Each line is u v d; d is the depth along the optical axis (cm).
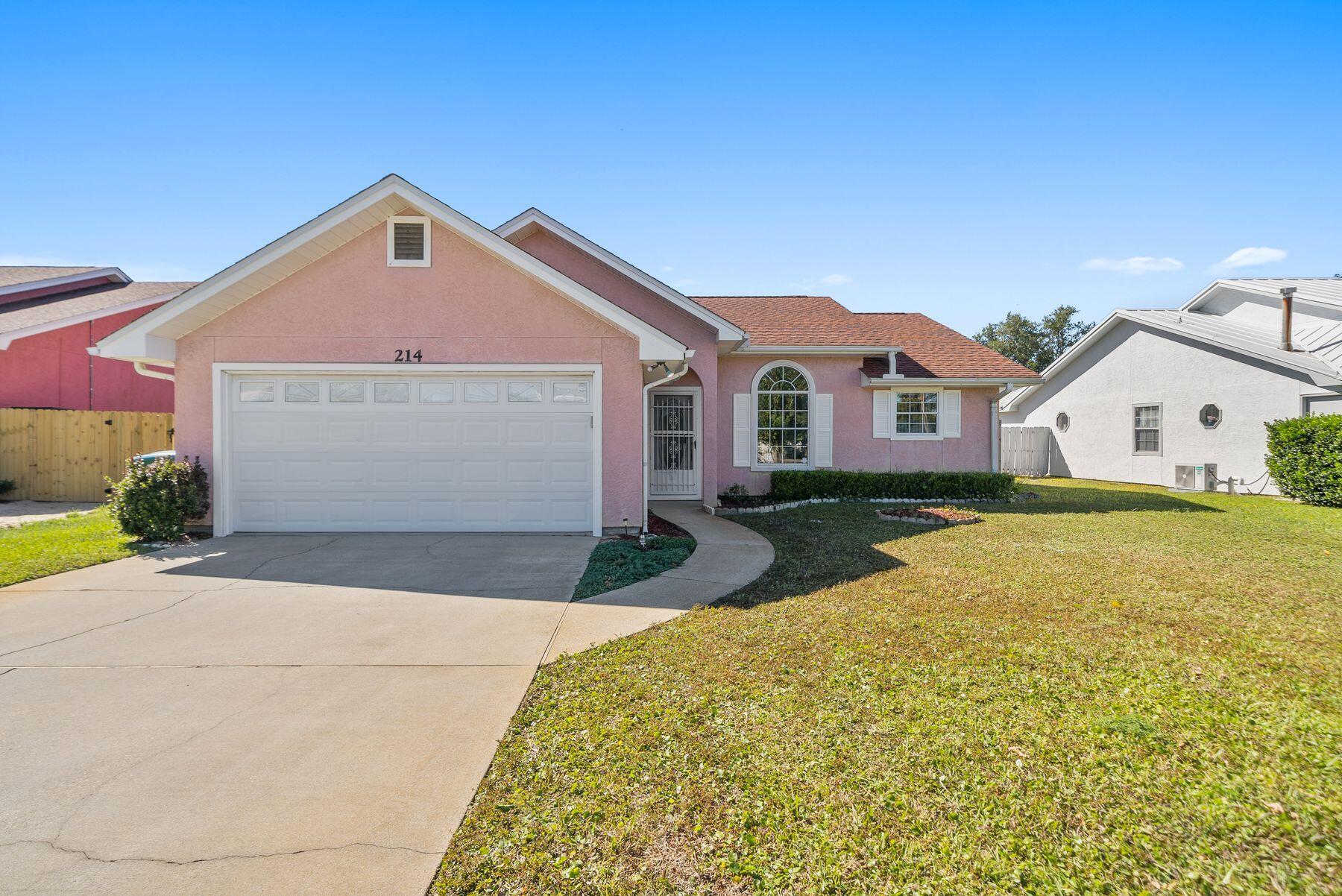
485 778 325
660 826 285
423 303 962
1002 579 700
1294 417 1509
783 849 271
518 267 929
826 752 342
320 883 253
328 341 956
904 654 476
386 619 574
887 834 279
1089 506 1358
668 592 661
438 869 262
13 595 650
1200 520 1155
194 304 892
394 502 978
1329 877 254
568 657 480
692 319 1350
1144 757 337
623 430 975
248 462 972
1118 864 262
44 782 322
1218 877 254
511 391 979
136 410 1966
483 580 707
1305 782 314
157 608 609
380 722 385
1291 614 575
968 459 1578
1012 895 246
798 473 1440
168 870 261
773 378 1539
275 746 357
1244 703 396
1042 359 4394
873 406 1554
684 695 413
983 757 337
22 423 1512
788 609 593
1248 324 1812
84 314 1817
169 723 383
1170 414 1841
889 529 1048
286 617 580
